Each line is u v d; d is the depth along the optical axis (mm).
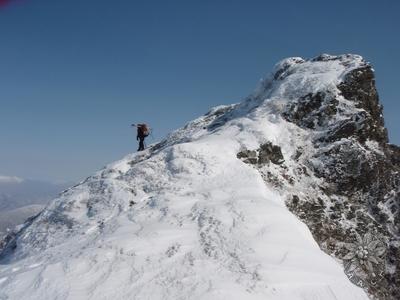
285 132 26891
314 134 26953
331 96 27828
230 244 15477
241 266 13992
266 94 32562
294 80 29922
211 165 23234
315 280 13781
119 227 18375
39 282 12836
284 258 14844
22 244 22078
